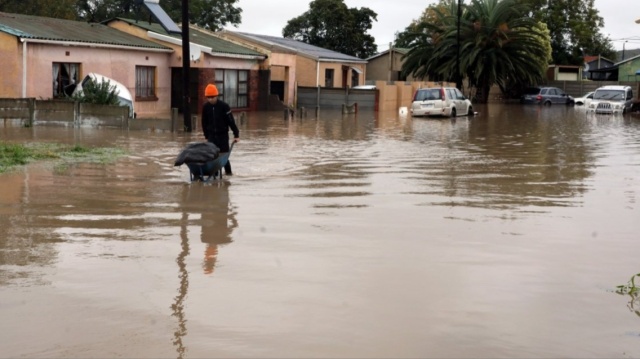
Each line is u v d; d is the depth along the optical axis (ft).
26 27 88.02
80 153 52.75
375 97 138.31
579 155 59.62
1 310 18.53
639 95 211.20
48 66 87.15
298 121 103.04
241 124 94.89
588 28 277.03
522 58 197.67
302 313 18.51
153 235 27.07
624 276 22.31
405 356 15.81
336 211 32.40
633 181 43.73
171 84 113.50
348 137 75.56
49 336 16.84
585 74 281.54
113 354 15.81
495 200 35.99
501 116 128.36
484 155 58.59
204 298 19.63
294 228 28.55
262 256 24.13
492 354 16.01
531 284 21.29
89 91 79.56
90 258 23.63
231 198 35.58
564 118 123.13
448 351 16.14
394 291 20.42
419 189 39.40
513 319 18.26
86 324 17.62
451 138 76.13
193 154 39.96
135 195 35.91
